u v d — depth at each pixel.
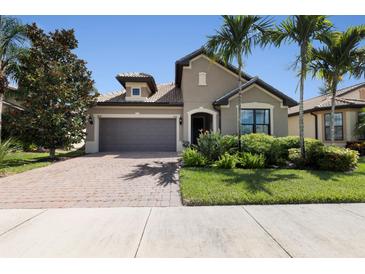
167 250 3.58
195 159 10.56
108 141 18.20
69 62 14.66
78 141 14.05
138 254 3.48
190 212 5.25
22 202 5.99
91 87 14.99
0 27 13.28
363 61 12.10
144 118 18.20
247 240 3.87
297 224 4.52
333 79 12.60
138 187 7.43
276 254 3.46
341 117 19.16
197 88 17.31
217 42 10.98
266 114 16.14
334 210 5.31
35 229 4.34
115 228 4.37
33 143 13.50
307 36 10.09
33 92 13.24
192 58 17.34
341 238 3.92
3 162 10.51
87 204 5.85
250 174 8.59
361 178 7.96
